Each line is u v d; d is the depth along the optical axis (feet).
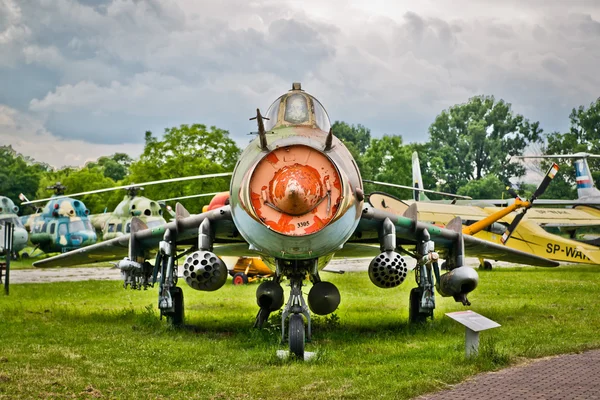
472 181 287.89
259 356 35.27
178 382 29.76
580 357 34.55
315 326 47.01
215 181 182.29
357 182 38.06
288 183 34.30
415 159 156.04
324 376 30.66
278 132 39.93
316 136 39.37
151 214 173.06
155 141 192.75
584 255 116.57
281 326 41.60
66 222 170.09
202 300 69.05
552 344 37.42
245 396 27.35
